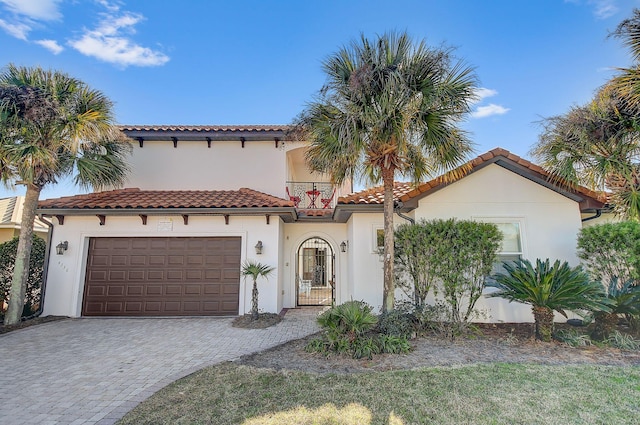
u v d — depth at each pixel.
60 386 5.67
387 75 7.63
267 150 15.87
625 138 8.77
